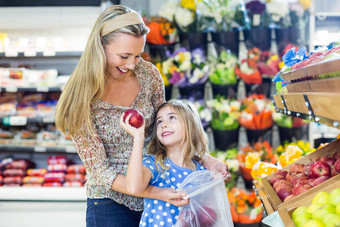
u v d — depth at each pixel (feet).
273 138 13.00
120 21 5.90
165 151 7.05
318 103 4.32
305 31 12.93
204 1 13.00
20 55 13.88
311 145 12.90
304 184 5.72
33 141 14.30
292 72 5.74
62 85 14.23
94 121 6.61
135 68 6.90
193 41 13.12
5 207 13.24
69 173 14.37
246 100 13.00
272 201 5.85
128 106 6.86
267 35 12.94
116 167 6.81
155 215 6.40
